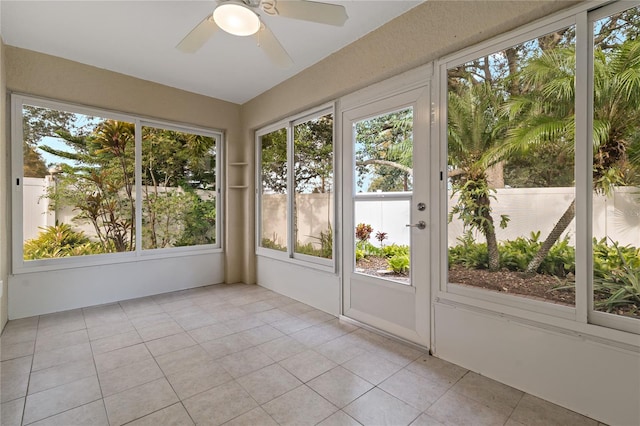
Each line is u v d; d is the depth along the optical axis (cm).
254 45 248
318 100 280
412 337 219
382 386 171
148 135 334
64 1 193
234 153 391
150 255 337
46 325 251
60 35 234
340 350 213
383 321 239
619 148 138
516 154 169
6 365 189
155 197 341
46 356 202
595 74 143
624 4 135
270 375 182
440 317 202
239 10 155
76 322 259
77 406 152
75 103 284
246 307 302
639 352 131
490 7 167
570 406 149
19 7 198
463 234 192
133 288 325
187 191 365
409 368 190
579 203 147
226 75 306
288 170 332
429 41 195
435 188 204
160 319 268
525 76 165
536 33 159
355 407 153
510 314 171
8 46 246
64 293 285
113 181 312
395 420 144
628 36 135
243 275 397
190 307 301
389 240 235
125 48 254
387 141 235
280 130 347
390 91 229
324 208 293
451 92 196
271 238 365
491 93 178
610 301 141
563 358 151
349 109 262
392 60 216
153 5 197
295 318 274
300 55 266
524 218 167
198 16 210
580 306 147
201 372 184
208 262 381
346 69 250
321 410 151
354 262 262
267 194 371
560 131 154
